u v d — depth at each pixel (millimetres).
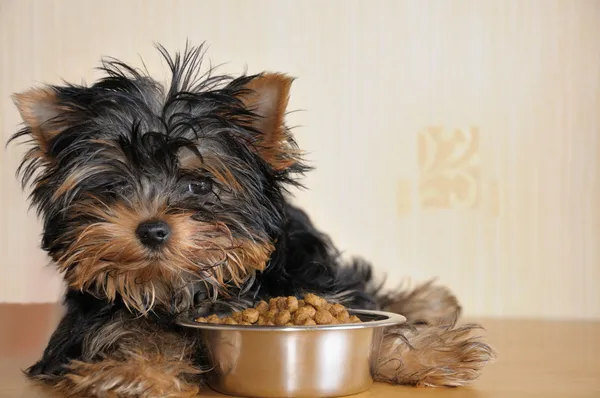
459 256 1385
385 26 1379
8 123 1355
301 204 1374
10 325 1225
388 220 1381
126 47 1362
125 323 874
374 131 1378
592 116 1380
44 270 1376
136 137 860
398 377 883
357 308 968
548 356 1030
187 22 1366
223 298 903
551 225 1390
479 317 1380
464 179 1383
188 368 836
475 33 1378
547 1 1378
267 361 825
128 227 843
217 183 880
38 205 915
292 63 1376
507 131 1383
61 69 1362
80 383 819
